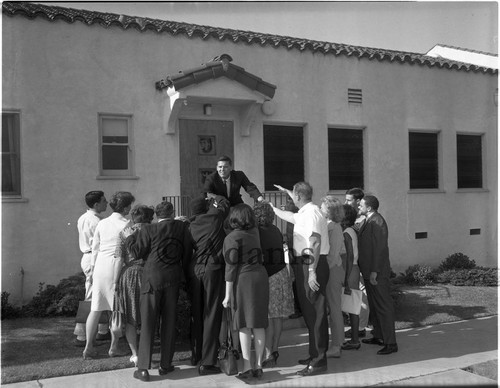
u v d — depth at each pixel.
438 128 10.18
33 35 7.31
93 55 7.66
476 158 10.69
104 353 5.41
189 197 8.21
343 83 9.39
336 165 9.46
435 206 10.06
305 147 9.17
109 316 5.47
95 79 7.67
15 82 7.21
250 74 7.98
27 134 7.27
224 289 4.94
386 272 5.59
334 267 5.37
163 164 8.09
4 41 7.16
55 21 7.42
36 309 6.81
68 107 7.50
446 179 10.21
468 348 5.75
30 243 7.23
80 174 7.56
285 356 5.50
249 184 6.02
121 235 5.14
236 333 5.05
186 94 7.64
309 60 9.15
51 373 4.83
